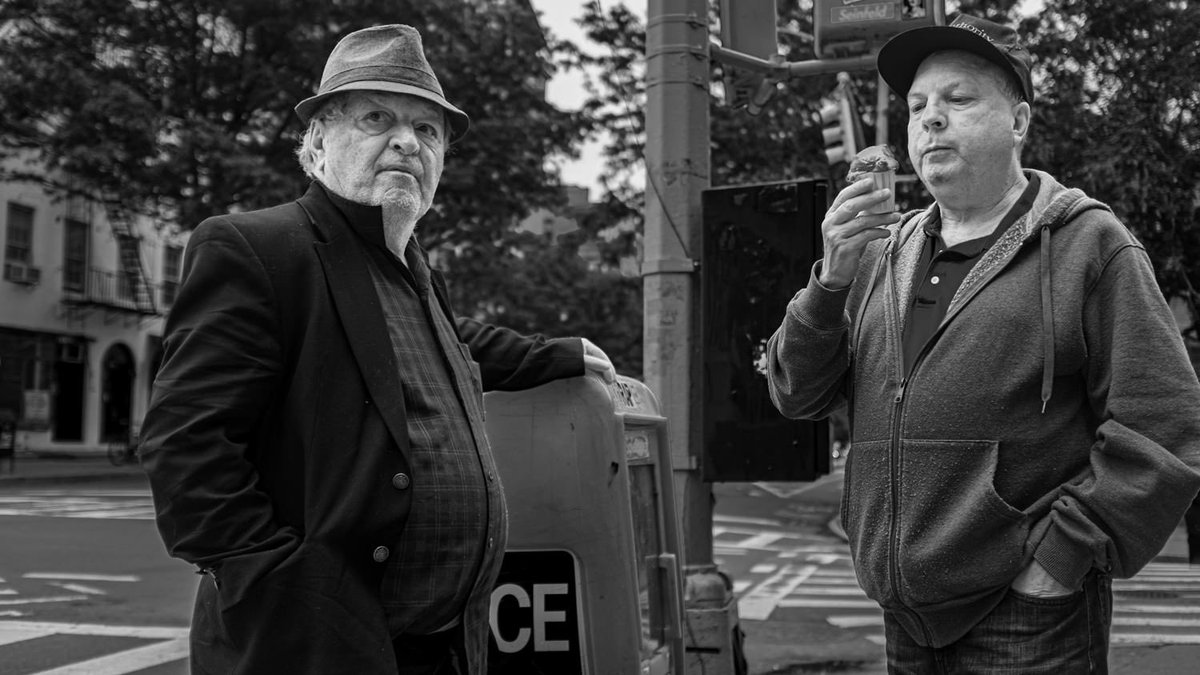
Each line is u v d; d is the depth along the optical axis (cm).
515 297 2619
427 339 273
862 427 259
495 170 2273
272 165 2300
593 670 319
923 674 254
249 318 241
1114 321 232
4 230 2970
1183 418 223
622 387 372
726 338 540
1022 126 261
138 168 2198
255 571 227
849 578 1203
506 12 2281
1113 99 1355
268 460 246
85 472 2555
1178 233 1327
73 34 2352
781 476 527
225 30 2400
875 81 1378
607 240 2050
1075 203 243
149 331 3588
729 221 543
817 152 1555
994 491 233
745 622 901
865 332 265
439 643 265
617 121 1628
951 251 255
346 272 256
